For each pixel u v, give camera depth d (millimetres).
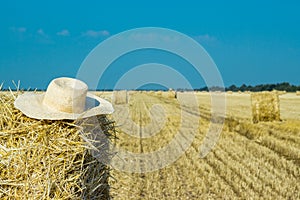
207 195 8266
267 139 14211
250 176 9594
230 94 46656
